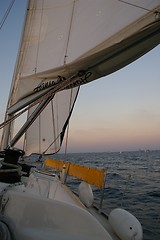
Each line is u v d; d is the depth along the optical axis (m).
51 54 3.05
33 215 1.54
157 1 1.58
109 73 2.14
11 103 4.13
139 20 1.70
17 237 1.44
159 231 4.97
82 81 2.26
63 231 1.51
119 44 1.87
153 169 24.34
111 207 7.05
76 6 2.66
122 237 2.05
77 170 4.36
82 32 2.37
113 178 15.84
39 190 2.42
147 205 7.60
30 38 3.58
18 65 3.70
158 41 1.79
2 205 1.57
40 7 3.61
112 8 1.99
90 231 1.52
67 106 4.87
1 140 4.52
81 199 3.55
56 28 3.11
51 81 2.58
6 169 2.06
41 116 5.20
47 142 4.99
